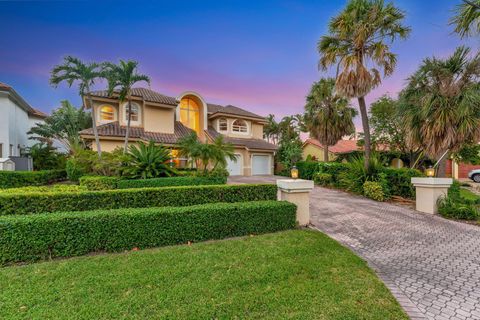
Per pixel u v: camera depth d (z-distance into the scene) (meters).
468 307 2.86
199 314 2.53
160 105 17.97
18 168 15.07
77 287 2.97
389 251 4.64
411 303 2.92
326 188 12.96
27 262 3.75
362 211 7.75
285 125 34.00
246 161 21.02
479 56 8.23
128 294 2.85
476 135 8.11
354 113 18.73
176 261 3.77
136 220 4.33
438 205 7.50
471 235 5.56
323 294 2.96
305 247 4.46
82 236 4.01
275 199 7.14
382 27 10.22
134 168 10.98
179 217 4.63
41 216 4.00
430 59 9.05
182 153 12.56
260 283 3.18
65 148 23.70
